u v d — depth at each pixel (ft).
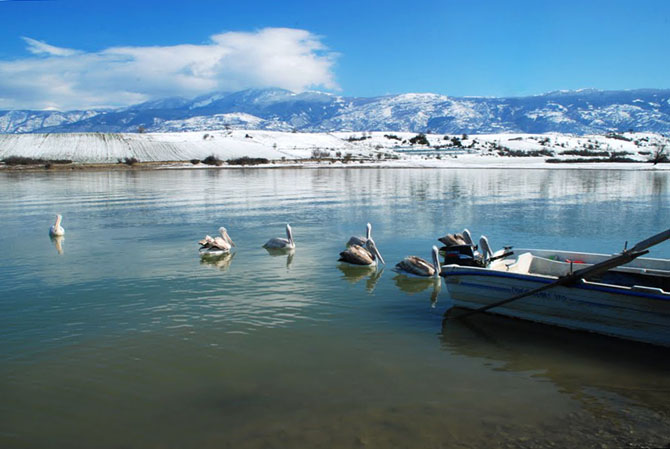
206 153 405.80
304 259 56.44
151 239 69.05
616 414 23.63
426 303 40.34
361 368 28.45
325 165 327.26
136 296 42.09
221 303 40.14
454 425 22.61
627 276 37.45
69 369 28.50
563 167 295.69
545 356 30.17
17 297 41.91
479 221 82.74
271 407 24.34
